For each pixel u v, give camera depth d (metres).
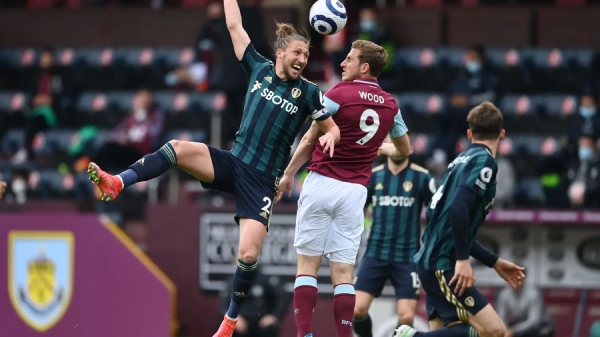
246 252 28.64
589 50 68.69
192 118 64.00
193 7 74.75
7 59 73.88
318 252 30.31
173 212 47.97
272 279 45.62
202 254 47.62
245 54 29.61
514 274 33.00
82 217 45.31
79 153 61.25
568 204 51.34
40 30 75.75
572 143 56.28
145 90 60.72
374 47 30.56
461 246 30.69
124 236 45.28
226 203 51.66
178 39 74.38
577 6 70.44
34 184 58.53
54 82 68.19
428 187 38.19
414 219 38.19
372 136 30.28
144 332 44.66
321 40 72.00
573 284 46.38
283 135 29.08
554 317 46.53
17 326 45.25
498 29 70.69
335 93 30.08
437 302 32.25
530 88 67.00
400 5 74.06
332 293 45.78
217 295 47.47
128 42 74.81
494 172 31.05
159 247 47.94
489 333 31.22
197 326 47.34
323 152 28.84
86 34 75.31
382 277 38.28
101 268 45.09
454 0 73.69
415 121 62.53
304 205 30.20
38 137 65.25
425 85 66.88
